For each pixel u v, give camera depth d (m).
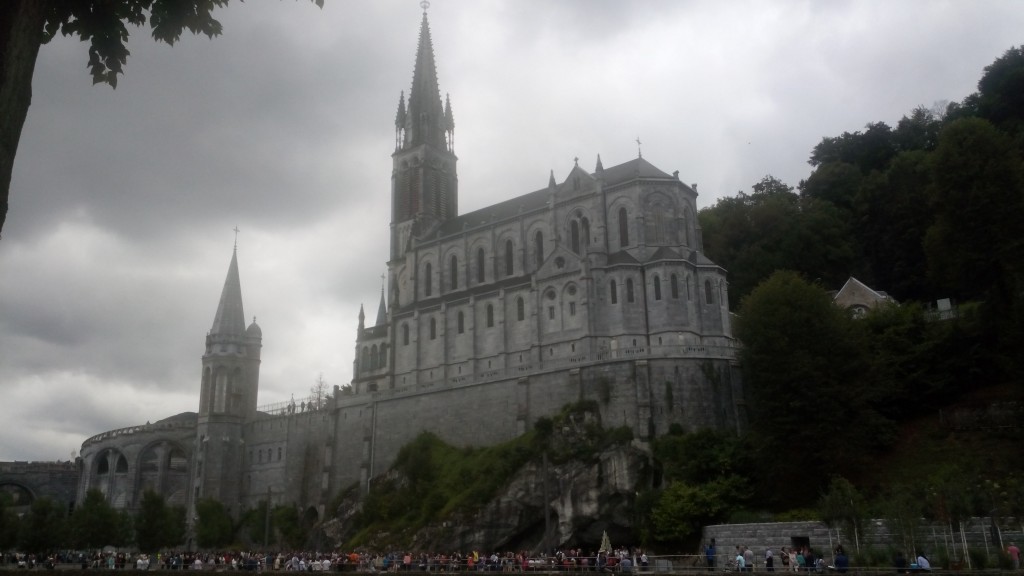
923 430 71.00
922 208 112.19
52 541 91.00
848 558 49.75
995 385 72.25
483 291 114.12
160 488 119.75
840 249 117.88
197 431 121.94
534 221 114.69
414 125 146.00
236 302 131.00
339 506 101.12
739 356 81.94
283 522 108.31
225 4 16.05
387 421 103.88
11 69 10.32
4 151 10.19
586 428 84.25
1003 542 50.75
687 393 84.06
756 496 71.44
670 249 100.50
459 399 97.88
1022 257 70.62
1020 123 113.88
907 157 120.56
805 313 74.31
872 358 74.81
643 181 105.69
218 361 125.38
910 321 79.44
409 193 142.62
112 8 14.84
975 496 47.34
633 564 58.16
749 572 45.31
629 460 80.06
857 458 67.81
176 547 110.25
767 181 142.00
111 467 123.25
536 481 81.38
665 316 95.31
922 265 111.81
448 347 110.56
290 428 115.88
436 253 124.25
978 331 74.19
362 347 125.12
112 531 95.00
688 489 71.56
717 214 130.88
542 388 91.25
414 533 83.94
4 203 10.23
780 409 71.81
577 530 78.75
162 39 15.94
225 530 111.69
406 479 93.06
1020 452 62.44
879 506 54.94
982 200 73.31
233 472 120.19
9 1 10.43
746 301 82.56
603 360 87.69
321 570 64.31
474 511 81.50
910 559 48.50
